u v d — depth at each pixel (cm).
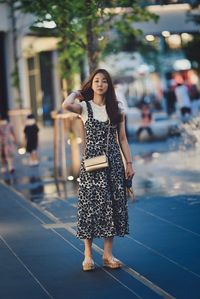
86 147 836
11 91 3019
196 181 1550
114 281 782
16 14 2764
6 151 1936
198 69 2480
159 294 727
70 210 1261
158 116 3153
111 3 1540
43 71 3953
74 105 831
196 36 2367
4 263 884
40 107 4028
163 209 1216
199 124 1983
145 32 2298
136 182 1581
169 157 2058
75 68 1781
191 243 955
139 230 1052
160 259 875
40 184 1666
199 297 710
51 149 2688
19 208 1316
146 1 2181
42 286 773
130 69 3781
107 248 845
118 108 837
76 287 764
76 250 939
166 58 4012
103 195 828
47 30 1669
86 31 1516
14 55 2738
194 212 1177
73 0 1434
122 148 849
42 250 948
